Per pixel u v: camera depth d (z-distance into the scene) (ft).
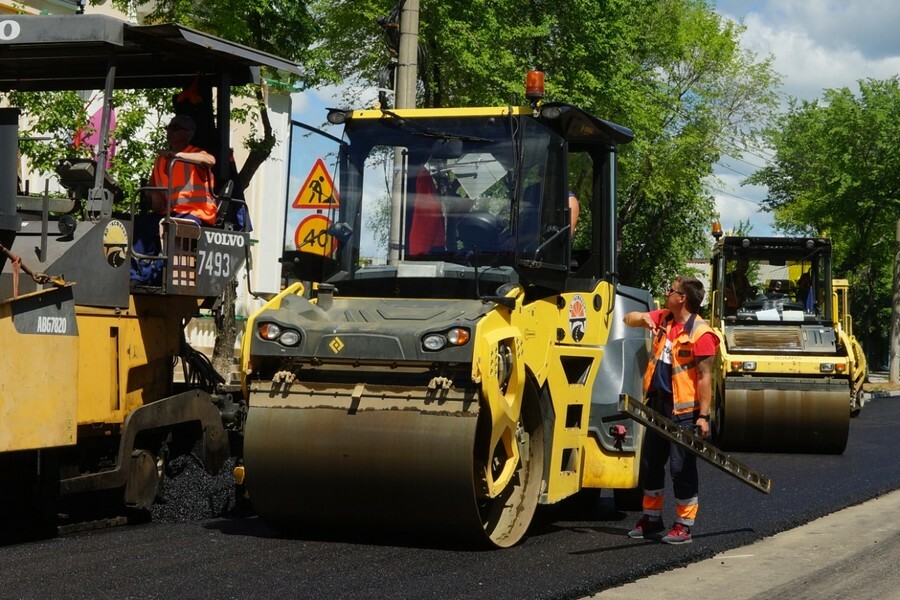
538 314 24.97
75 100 43.91
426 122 25.86
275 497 23.34
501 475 23.52
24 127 45.37
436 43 64.85
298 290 25.16
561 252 26.23
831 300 54.24
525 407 24.81
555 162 26.23
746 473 26.94
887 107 124.06
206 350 71.72
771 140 121.80
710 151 113.19
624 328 29.45
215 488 27.76
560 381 25.95
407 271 25.02
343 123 26.22
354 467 22.48
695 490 25.66
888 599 21.21
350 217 25.76
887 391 111.24
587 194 28.99
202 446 27.89
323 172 25.94
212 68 29.32
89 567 20.72
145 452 26.32
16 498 23.67
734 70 119.24
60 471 24.56
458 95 68.28
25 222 25.93
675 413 26.03
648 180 108.27
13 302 22.20
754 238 54.95
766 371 50.29
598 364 28.19
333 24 68.13
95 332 25.18
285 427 22.88
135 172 45.27
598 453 28.25
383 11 65.00
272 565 21.26
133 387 26.43
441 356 22.12
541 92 25.96
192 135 28.76
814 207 130.00
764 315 53.83
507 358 23.26
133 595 18.74
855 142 124.98
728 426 50.80
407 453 22.13
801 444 50.44
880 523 29.73
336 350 22.72
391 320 23.47
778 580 22.50
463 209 25.29
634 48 77.66
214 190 28.84
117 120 46.55
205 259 27.71
